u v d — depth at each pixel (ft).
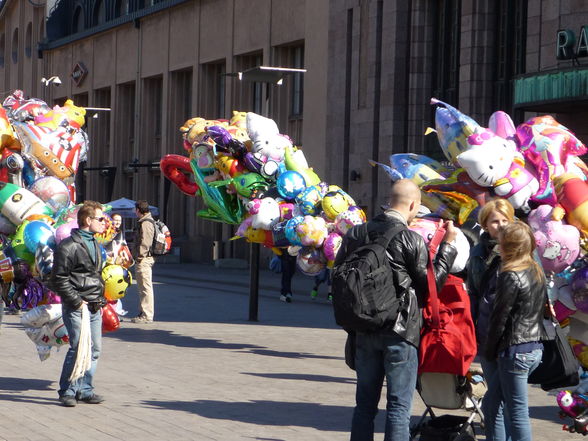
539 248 58.13
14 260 66.44
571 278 58.54
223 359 80.74
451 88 187.11
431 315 44.73
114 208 252.01
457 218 64.28
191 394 64.03
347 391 66.74
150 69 299.79
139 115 306.76
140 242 106.11
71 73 348.79
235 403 61.21
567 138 62.54
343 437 52.37
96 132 336.49
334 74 218.59
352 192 209.77
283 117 245.45
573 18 147.02
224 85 270.87
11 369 72.33
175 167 101.96
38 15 384.06
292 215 84.94
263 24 246.88
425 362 45.73
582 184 59.77
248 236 88.33
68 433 51.52
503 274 43.19
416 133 192.95
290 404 61.41
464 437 48.60
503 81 172.96
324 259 82.99
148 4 305.53
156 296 146.10
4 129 72.54
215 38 267.18
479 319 45.70
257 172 89.92
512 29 172.24
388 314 42.47
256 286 113.19
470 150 60.29
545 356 45.75
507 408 43.83
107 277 65.72
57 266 57.72
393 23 195.62
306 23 229.86
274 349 87.76
